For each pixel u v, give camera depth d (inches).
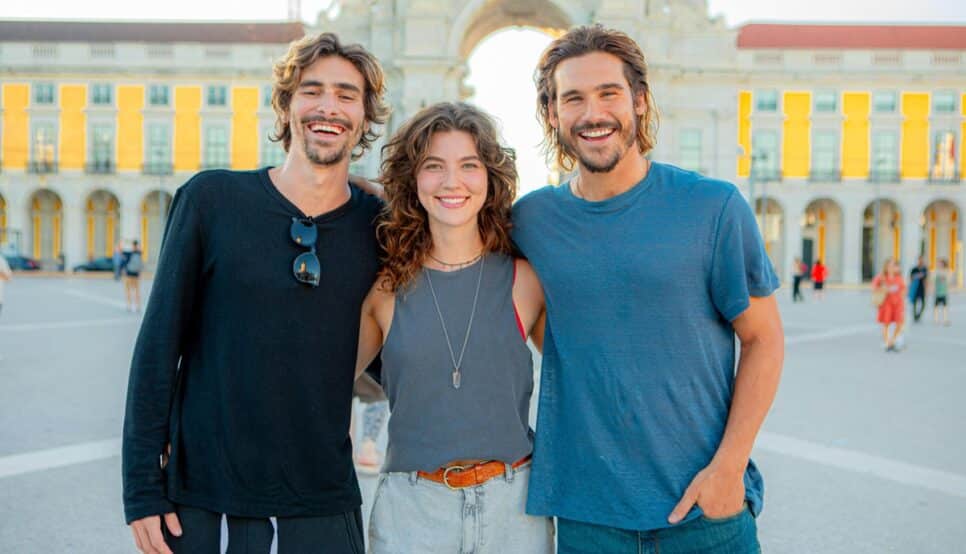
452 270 74.0
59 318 473.7
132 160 1200.2
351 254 70.0
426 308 72.5
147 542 63.9
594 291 67.2
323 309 67.5
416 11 1023.6
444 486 70.7
